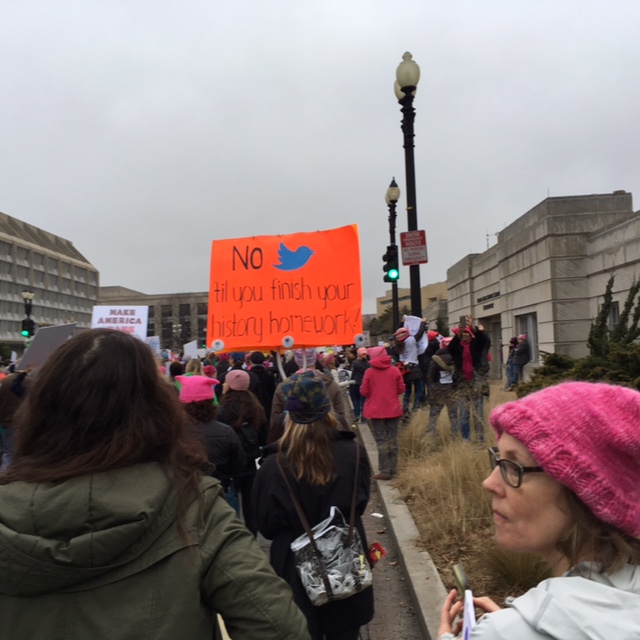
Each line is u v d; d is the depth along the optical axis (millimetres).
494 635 1169
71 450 1562
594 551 1267
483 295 26625
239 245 7969
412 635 4215
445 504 5836
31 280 98562
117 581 1457
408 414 10578
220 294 7906
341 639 3035
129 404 1600
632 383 6059
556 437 1251
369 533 6418
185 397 4965
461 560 4895
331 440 3176
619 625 1080
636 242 14539
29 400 1640
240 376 5840
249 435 5766
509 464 1337
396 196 16281
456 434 8445
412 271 11703
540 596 1172
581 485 1220
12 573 1421
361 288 7672
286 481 3086
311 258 7812
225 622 1570
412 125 10672
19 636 1456
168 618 1457
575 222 17734
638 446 1222
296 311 7730
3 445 5746
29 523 1438
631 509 1221
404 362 12148
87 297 118125
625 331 7512
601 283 16609
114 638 1425
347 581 2928
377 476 8164
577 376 6980
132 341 1722
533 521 1307
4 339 89750
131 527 1433
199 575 1520
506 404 1390
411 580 4645
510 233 22750
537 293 19000
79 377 1586
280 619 1517
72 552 1392
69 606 1447
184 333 131375
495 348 26641
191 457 1692
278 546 3135
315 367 11164
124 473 1537
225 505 1669
